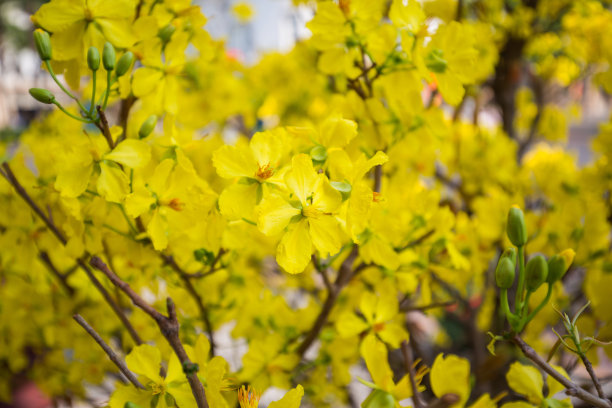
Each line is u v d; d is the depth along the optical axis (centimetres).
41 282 57
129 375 42
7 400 70
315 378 58
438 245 53
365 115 51
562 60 96
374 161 43
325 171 45
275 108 96
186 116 74
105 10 45
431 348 89
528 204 79
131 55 44
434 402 44
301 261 43
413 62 49
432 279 64
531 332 54
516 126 102
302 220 43
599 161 61
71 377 60
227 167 43
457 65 49
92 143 45
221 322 58
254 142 44
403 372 64
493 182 77
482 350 73
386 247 50
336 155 44
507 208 60
